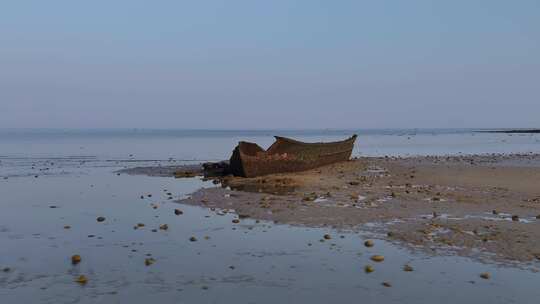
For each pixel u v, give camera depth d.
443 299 7.54
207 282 8.41
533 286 8.07
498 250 10.22
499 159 36.91
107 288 8.14
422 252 10.16
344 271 8.95
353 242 11.06
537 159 36.91
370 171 26.86
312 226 12.85
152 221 13.96
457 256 9.84
